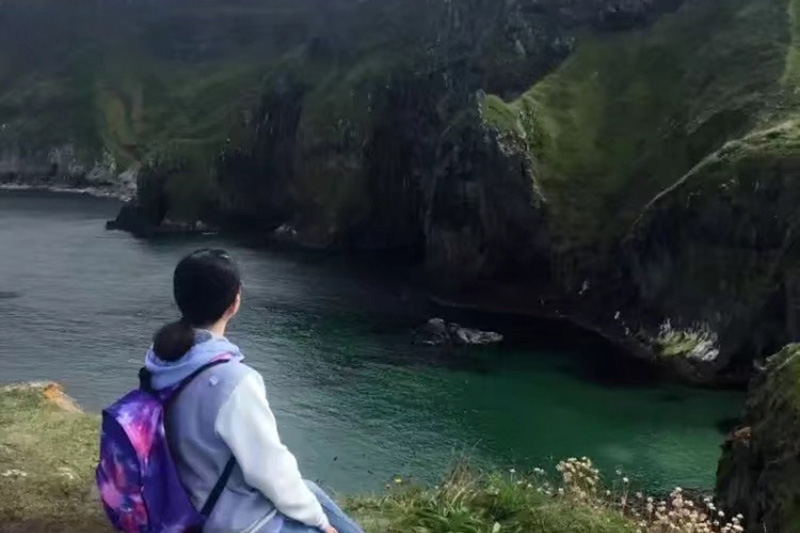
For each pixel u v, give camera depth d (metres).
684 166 64.81
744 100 65.25
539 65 83.12
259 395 4.87
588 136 70.69
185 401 4.83
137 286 66.94
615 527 9.55
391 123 94.94
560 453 34.72
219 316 5.21
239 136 107.19
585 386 44.72
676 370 48.50
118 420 4.77
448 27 97.56
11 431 13.65
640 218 56.41
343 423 37.78
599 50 78.44
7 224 102.44
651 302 54.62
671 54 74.56
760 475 21.52
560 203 65.56
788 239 48.31
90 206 122.38
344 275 74.25
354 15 113.69
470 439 36.09
